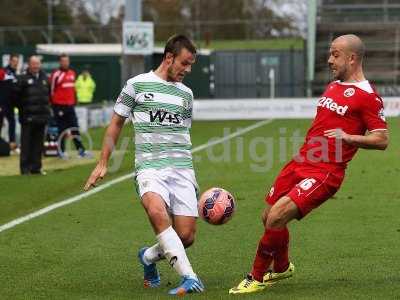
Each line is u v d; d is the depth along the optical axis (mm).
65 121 53406
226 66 105750
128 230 28172
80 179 42500
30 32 122562
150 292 19719
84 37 127312
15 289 20188
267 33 139875
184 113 19719
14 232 28016
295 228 27922
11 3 149125
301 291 19578
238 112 88625
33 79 43500
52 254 24391
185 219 19516
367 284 20266
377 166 46125
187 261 19141
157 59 96875
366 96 18891
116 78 102188
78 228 28641
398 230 27359
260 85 105625
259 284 19406
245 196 35562
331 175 19016
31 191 38000
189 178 19703
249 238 26516
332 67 19312
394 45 107875
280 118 88312
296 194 18922
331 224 28594
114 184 40000
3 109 54188
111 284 20672
